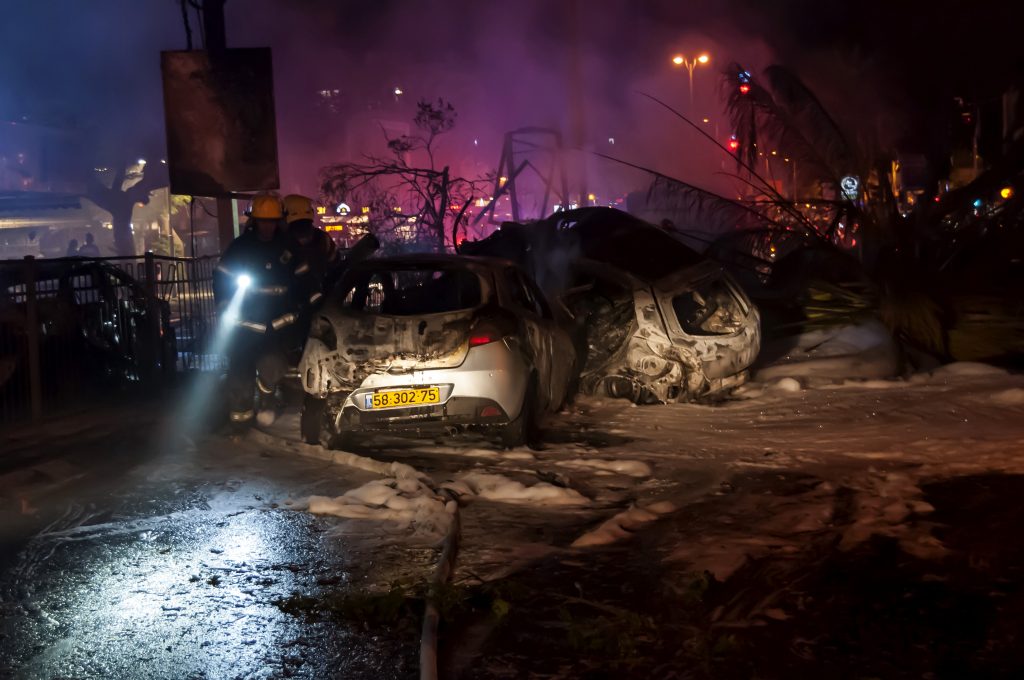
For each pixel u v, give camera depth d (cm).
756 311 1023
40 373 987
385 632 446
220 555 561
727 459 745
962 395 932
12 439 901
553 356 873
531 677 397
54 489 708
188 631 454
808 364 1070
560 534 582
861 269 1245
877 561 509
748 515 600
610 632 425
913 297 1153
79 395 1066
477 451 784
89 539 597
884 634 421
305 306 891
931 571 492
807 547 535
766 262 1420
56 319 1040
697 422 881
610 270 1001
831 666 395
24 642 446
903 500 607
